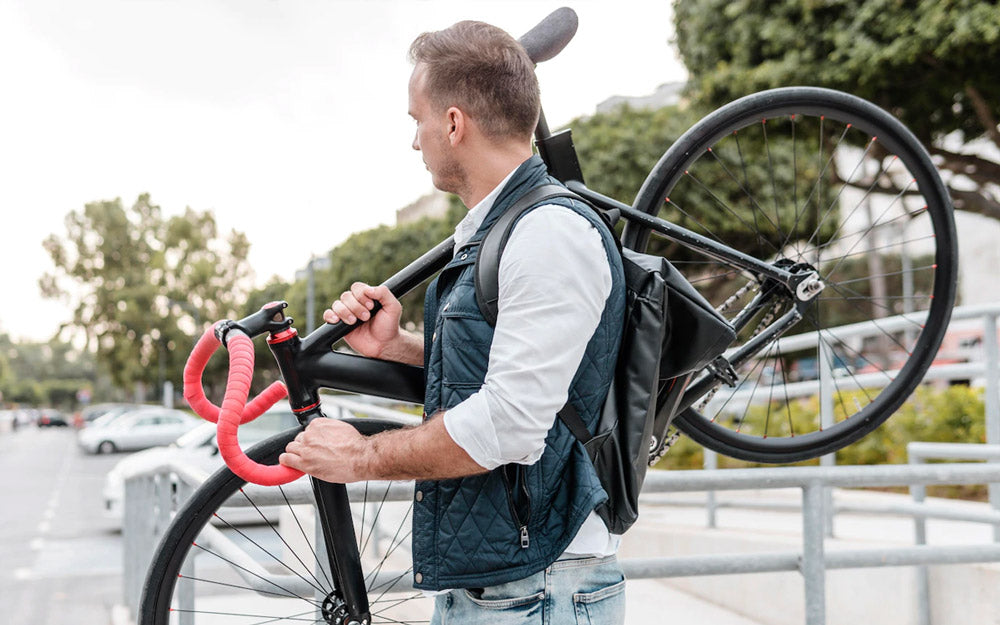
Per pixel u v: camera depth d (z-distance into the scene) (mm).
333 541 1624
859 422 2068
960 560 2260
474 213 1469
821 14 8922
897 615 3436
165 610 1611
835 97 1977
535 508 1356
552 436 1364
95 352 66938
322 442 1390
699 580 4266
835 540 3971
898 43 8148
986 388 3568
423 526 1403
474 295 1388
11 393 122562
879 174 2215
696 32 10398
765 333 1900
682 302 1423
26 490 16750
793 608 3641
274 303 1534
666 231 1823
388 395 1584
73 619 6469
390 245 24984
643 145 13539
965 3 7828
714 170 11836
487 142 1459
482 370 1368
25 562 8914
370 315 1609
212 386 44844
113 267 68312
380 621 2215
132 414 27250
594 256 1340
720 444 2037
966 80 8406
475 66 1437
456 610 1444
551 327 1289
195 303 65688
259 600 4387
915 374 2047
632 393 1401
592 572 1438
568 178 1908
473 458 1283
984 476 2133
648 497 4938
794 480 2107
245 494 1870
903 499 4664
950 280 2010
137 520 4680
